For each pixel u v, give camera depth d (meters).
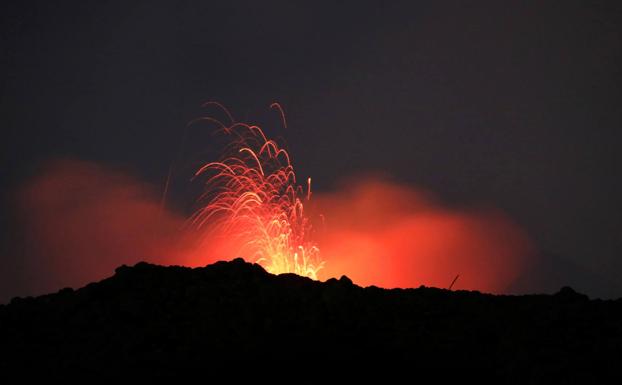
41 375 9.98
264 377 9.98
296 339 10.67
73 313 11.35
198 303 11.45
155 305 11.41
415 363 10.32
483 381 10.00
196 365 10.14
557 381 9.80
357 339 10.74
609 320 11.27
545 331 10.97
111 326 10.91
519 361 10.23
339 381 9.97
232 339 10.61
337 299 11.48
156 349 10.42
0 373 9.99
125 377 9.92
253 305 11.32
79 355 10.36
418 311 11.53
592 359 10.26
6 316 11.23
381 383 9.95
